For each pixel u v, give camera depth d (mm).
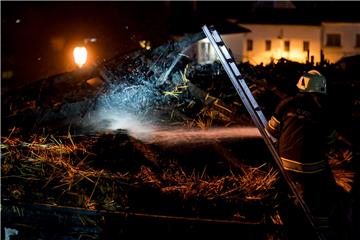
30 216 5074
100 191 5211
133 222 4820
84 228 4945
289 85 8195
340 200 4531
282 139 4461
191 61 8211
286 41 29344
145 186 5254
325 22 28562
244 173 5527
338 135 6062
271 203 4930
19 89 10031
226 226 4621
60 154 5859
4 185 5398
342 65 9891
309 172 4336
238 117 6805
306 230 4613
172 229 4805
